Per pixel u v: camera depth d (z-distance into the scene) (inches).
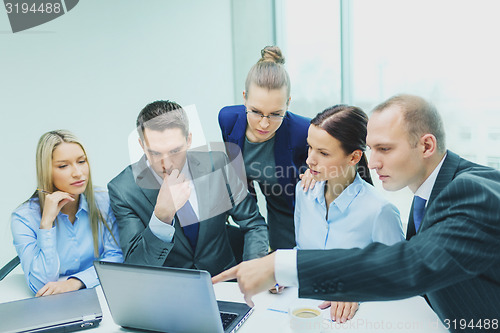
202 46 118.2
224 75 125.0
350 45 111.7
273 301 48.8
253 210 69.7
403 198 91.9
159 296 40.2
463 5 98.8
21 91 85.5
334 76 116.5
